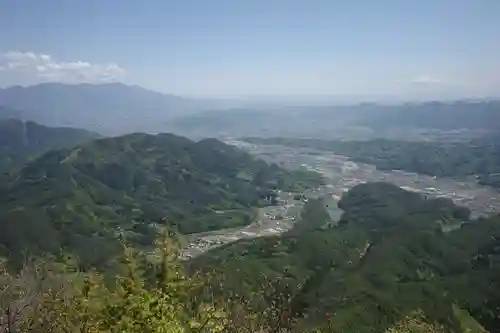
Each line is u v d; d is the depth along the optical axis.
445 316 58.31
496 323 60.47
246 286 71.19
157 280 17.16
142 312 15.81
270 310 46.66
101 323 16.91
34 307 26.55
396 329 43.25
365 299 67.25
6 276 35.00
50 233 111.88
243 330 34.34
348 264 91.56
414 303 65.06
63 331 21.98
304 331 46.88
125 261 18.27
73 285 31.95
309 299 69.19
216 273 74.44
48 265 76.81
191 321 16.94
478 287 70.88
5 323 25.52
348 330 55.25
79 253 103.06
